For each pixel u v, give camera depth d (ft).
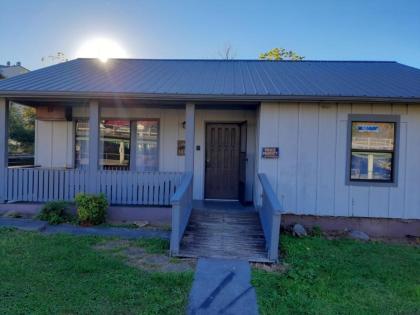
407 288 16.11
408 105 26.35
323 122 26.78
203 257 19.60
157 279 16.01
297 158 26.94
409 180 26.53
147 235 23.66
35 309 12.74
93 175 27.40
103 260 17.99
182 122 33.50
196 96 25.44
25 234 22.33
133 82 29.25
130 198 27.37
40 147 35.22
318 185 26.91
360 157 27.02
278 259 19.81
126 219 27.22
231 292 15.25
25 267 16.63
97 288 14.67
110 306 13.23
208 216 26.11
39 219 25.77
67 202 26.63
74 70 34.53
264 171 27.04
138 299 13.92
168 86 27.89
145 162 34.01
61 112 33.71
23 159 54.19
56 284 14.92
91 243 21.11
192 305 13.93
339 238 25.25
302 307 13.98
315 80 30.40
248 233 23.40
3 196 27.58
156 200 27.35
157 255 19.80
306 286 15.97
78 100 27.78
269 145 26.99
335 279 17.02
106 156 34.22
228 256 19.85
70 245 20.27
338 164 26.84
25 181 27.66
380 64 39.06
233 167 33.04
